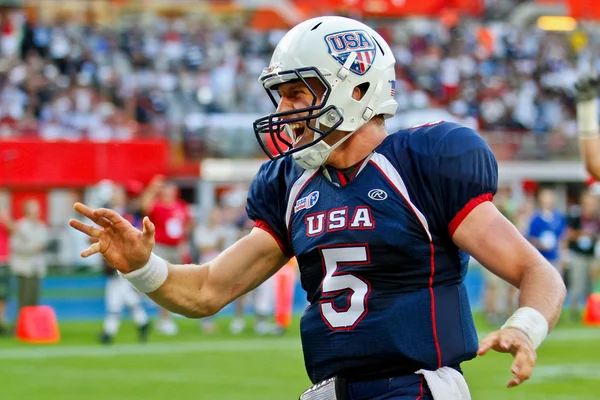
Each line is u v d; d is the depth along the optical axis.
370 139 10.80
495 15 114.00
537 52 102.81
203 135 69.69
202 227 48.09
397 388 10.38
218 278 11.35
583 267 52.25
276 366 34.62
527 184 81.00
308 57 10.66
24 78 73.75
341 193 10.64
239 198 65.88
